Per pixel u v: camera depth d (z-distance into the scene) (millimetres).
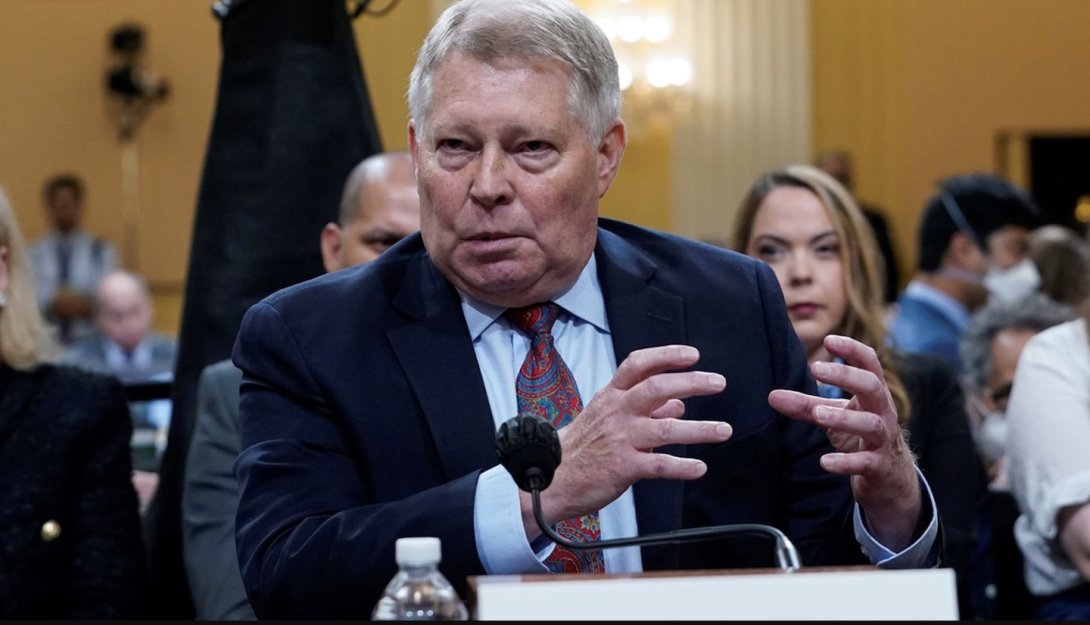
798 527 1846
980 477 3168
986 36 9078
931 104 9055
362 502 1717
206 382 2623
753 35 9039
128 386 3174
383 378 1751
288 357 1746
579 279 1841
